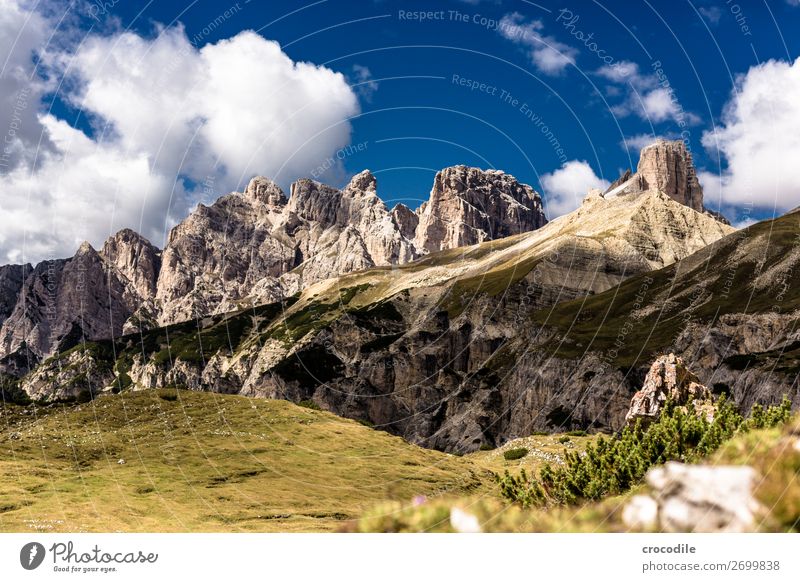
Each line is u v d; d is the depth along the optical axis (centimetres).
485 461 6750
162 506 4228
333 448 5991
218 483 4812
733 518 1493
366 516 1934
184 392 7712
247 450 5716
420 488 4859
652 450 2495
